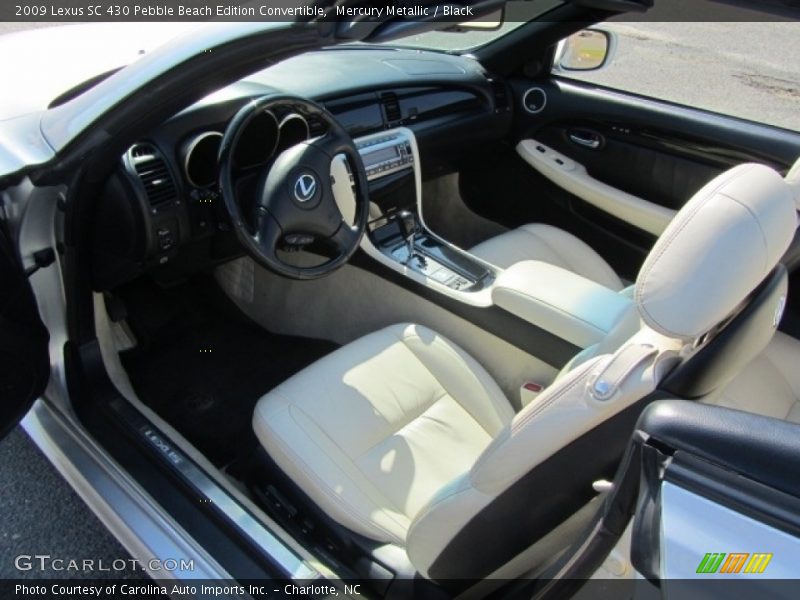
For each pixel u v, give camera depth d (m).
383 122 2.19
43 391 1.53
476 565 1.05
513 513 0.93
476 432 1.59
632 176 2.42
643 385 0.80
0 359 1.37
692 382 0.79
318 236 1.74
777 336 1.73
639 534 0.64
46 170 1.29
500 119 2.56
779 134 2.05
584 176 2.50
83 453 1.47
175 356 2.24
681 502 0.60
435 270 2.01
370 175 2.08
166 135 1.59
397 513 1.36
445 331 1.97
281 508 1.45
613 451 0.83
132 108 1.21
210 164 1.69
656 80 2.26
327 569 1.22
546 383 1.74
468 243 2.95
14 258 1.39
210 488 1.34
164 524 1.29
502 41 2.48
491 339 1.83
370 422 1.51
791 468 0.56
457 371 1.65
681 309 0.75
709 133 2.16
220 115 1.67
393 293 2.07
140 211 1.58
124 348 2.20
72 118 1.28
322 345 2.35
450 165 2.69
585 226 2.58
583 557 0.79
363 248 2.06
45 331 1.50
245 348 2.31
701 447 0.60
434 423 1.57
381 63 2.32
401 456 1.47
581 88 2.44
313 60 2.26
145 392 2.11
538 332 1.68
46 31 2.06
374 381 1.60
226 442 1.99
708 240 0.77
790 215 0.85
